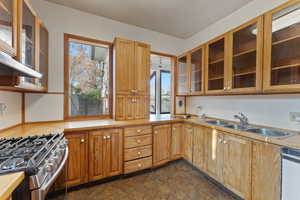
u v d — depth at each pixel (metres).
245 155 1.53
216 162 1.89
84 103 2.36
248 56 1.80
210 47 2.30
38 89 1.64
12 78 1.12
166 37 3.09
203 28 2.83
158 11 2.27
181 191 1.81
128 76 2.39
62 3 2.08
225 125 2.11
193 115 3.11
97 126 1.84
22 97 1.88
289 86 1.37
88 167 1.80
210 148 2.00
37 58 1.51
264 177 1.36
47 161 0.95
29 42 1.40
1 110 1.46
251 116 2.04
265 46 1.54
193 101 3.16
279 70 1.51
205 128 2.09
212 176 1.95
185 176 2.16
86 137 1.79
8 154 0.92
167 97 4.29
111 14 2.35
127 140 2.07
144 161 2.21
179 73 3.08
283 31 1.48
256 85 1.63
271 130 1.72
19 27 1.12
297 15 1.38
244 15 2.14
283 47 1.49
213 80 2.31
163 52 3.06
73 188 1.81
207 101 2.81
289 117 1.65
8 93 1.59
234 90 1.89
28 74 1.05
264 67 1.55
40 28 1.70
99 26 2.39
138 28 2.76
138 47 2.49
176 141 2.56
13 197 0.76
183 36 3.18
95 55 2.46
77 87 2.31
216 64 2.29
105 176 1.92
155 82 4.24
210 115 2.74
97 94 2.46
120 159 2.03
